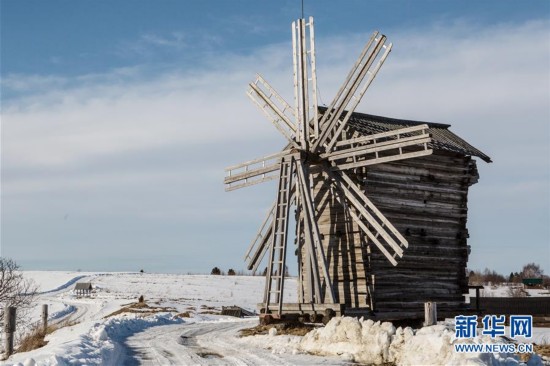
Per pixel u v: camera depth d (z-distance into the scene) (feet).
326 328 65.67
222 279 374.63
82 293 297.94
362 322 62.85
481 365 44.86
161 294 285.64
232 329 99.71
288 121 104.63
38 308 218.18
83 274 427.74
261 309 93.20
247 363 59.31
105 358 60.23
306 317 90.22
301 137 100.63
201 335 90.22
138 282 356.59
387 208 99.25
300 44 102.58
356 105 98.02
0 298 108.78
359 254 97.96
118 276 401.90
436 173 106.11
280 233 94.73
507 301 127.95
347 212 99.35
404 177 101.96
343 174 98.99
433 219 104.68
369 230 96.07
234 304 237.04
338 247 100.53
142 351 70.85
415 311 100.12
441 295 104.32
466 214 108.68
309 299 92.22
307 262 93.56
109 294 288.71
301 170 97.04
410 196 102.27
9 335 66.13
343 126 98.37
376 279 96.78
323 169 100.48
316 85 100.99
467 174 109.50
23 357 56.29
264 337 77.77
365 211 95.40
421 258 102.22
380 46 96.68
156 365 59.47
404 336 56.44
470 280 400.47
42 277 403.75
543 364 53.11
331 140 99.35
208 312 177.58
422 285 101.96
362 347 60.34
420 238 102.58
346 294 98.84
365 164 95.61
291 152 99.25
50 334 91.86
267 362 59.26
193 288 318.45
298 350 65.72
